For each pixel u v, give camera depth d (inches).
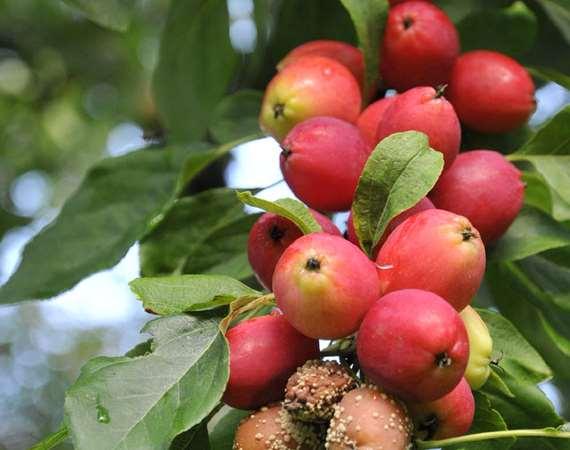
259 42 25.1
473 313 18.1
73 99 51.8
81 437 16.4
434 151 17.8
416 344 16.2
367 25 20.7
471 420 17.3
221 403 18.3
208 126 24.2
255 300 17.6
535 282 21.5
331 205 19.0
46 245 21.7
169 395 16.9
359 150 19.0
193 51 24.7
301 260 16.7
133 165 22.4
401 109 18.6
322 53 21.2
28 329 90.8
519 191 19.5
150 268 21.8
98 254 21.7
